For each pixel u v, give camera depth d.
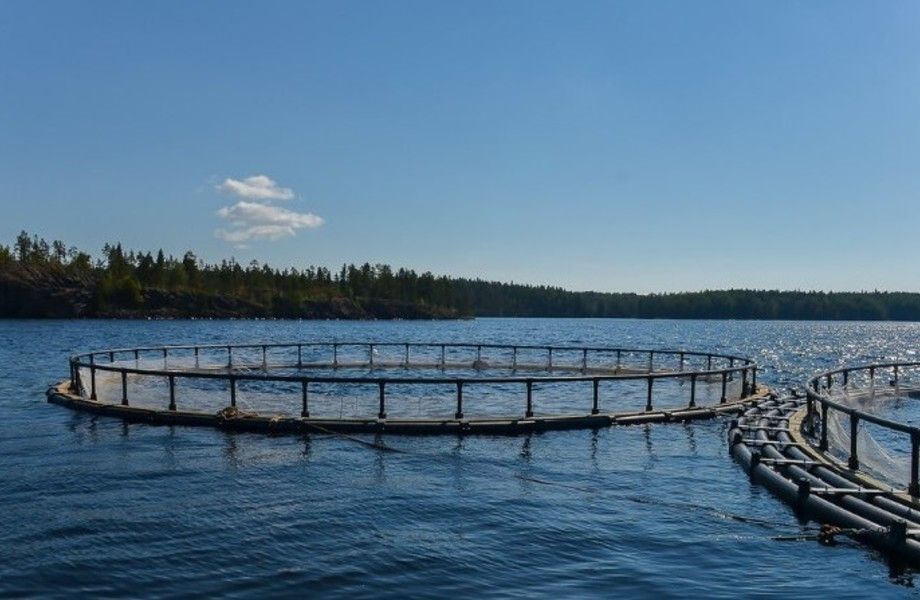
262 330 131.38
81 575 9.69
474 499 13.66
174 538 11.20
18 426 21.20
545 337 117.88
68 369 42.53
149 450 17.80
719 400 27.69
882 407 29.61
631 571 10.09
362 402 27.31
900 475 14.16
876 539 11.06
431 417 23.02
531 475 15.66
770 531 11.99
